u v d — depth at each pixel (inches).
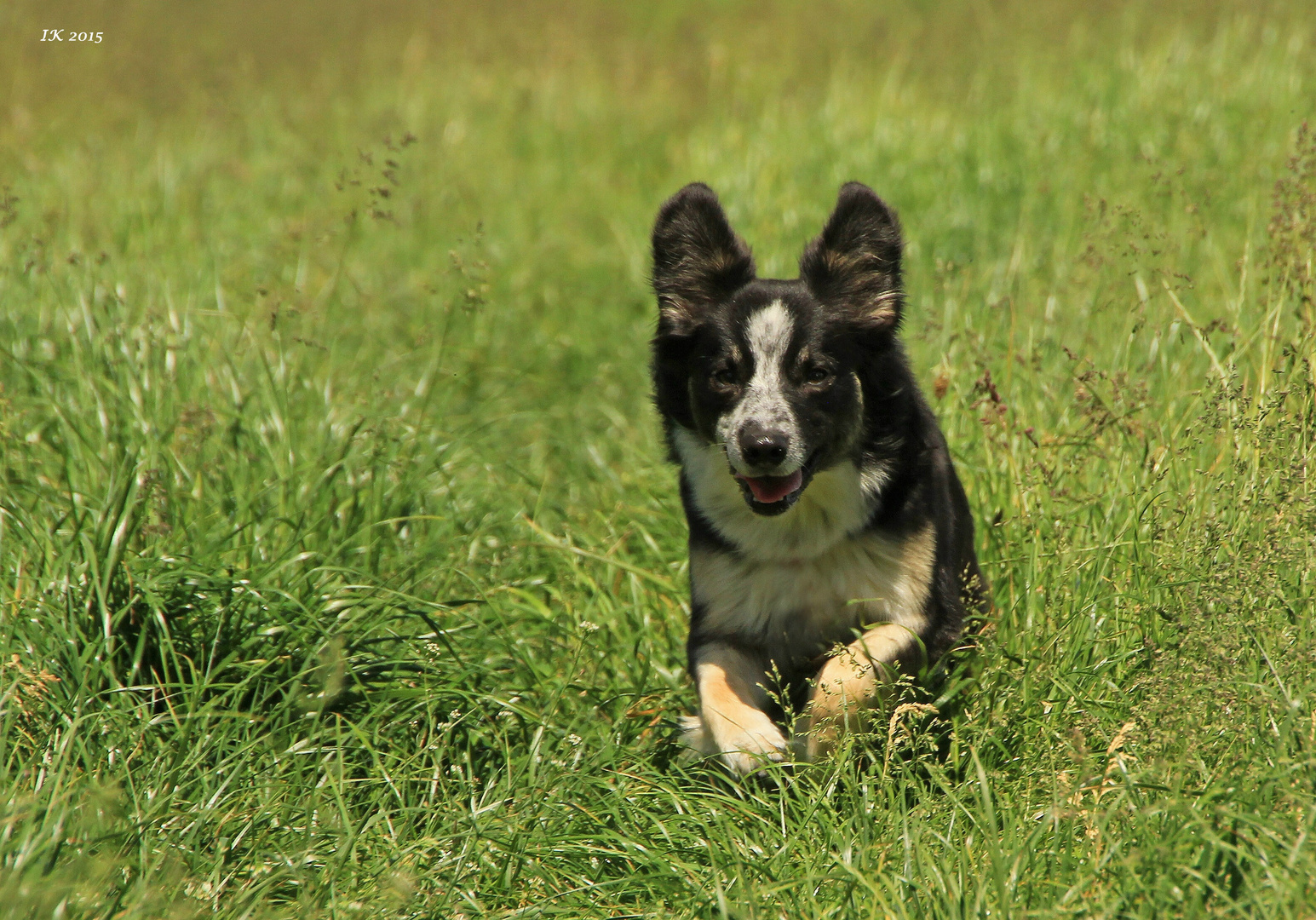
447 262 524.1
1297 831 178.1
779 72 864.3
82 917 178.7
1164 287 343.3
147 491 275.7
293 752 237.1
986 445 309.9
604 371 470.6
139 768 224.7
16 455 316.8
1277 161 487.8
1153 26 758.5
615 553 338.0
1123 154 533.6
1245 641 215.9
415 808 227.1
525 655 283.9
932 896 184.4
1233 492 251.9
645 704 278.1
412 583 303.7
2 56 770.2
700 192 285.3
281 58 896.9
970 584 276.7
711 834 217.6
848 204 277.3
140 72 792.3
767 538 267.7
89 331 353.7
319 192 619.2
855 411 266.2
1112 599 260.8
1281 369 279.9
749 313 270.2
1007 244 473.4
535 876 216.7
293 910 195.3
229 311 399.5
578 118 818.2
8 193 400.8
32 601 246.8
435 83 863.1
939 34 892.0
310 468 317.1
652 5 1084.5
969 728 239.3
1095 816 195.2
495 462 388.2
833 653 242.1
